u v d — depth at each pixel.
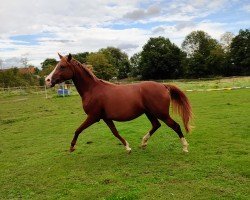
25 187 6.82
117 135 8.56
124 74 99.88
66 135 12.26
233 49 80.25
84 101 8.23
